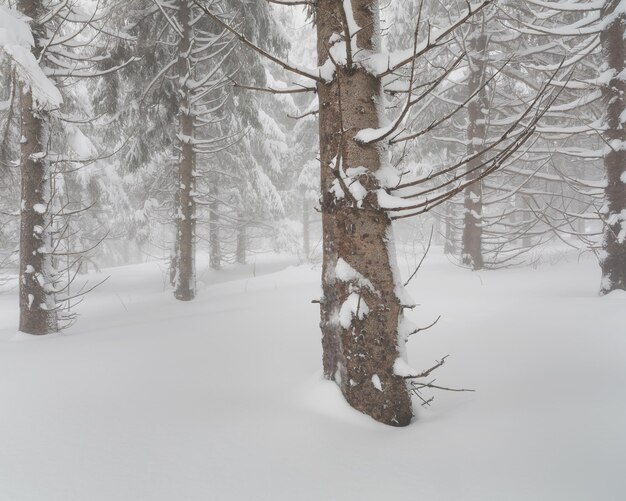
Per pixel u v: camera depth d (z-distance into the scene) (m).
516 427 2.17
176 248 15.38
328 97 2.79
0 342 5.99
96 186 17.28
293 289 9.84
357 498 1.66
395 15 14.30
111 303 12.32
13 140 8.33
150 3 10.38
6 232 17.34
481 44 11.26
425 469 1.85
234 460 2.03
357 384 2.53
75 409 2.81
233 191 19.34
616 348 3.54
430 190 2.45
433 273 11.12
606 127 7.26
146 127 12.26
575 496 1.54
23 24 5.09
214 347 4.54
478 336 4.44
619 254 6.87
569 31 7.49
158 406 2.82
